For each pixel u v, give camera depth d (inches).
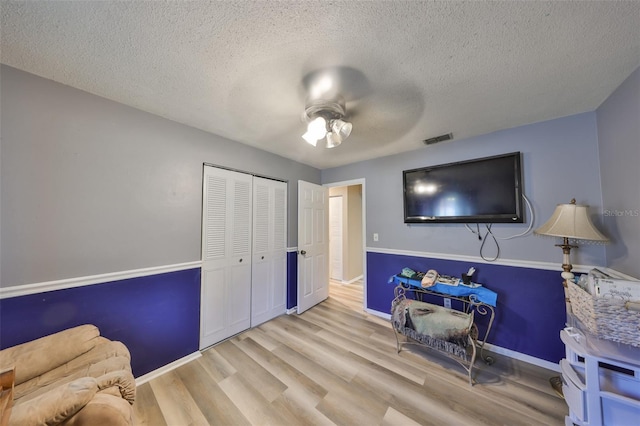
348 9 37.4
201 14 38.3
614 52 46.4
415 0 35.8
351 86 59.1
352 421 56.0
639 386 42.8
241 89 61.0
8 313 51.0
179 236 80.7
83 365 48.0
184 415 57.8
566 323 68.6
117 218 67.1
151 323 73.0
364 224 126.8
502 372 73.9
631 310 42.5
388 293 116.2
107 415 33.8
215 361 80.2
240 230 100.8
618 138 59.1
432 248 102.7
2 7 36.3
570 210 63.3
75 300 59.6
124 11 37.7
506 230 85.1
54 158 57.4
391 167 117.0
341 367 76.7
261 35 42.9
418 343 86.7
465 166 92.9
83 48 46.4
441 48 45.9
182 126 82.0
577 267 71.9
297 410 59.3
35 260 54.5
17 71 52.9
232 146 97.7
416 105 68.5
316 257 135.6
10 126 52.1
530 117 76.4
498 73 53.8
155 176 75.1
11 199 52.0
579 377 46.6
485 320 87.7
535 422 55.4
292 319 115.1
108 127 65.8
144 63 51.1
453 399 62.7
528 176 81.0
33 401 31.6
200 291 86.0
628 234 56.2
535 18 38.8
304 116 68.3
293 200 127.0
